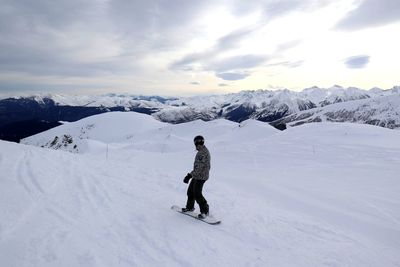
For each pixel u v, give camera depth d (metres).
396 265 6.58
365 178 15.09
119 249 6.11
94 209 8.30
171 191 11.27
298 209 10.69
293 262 6.32
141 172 14.54
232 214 9.06
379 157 19.81
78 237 6.41
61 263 5.33
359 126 33.00
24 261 5.26
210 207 9.63
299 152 23.11
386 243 7.98
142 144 57.12
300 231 8.09
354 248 7.25
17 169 11.80
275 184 14.16
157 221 7.88
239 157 22.70
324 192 12.78
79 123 176.50
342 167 17.81
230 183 14.39
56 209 7.96
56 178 11.20
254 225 8.27
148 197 10.05
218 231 7.64
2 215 7.08
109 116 181.62
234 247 6.79
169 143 57.06
